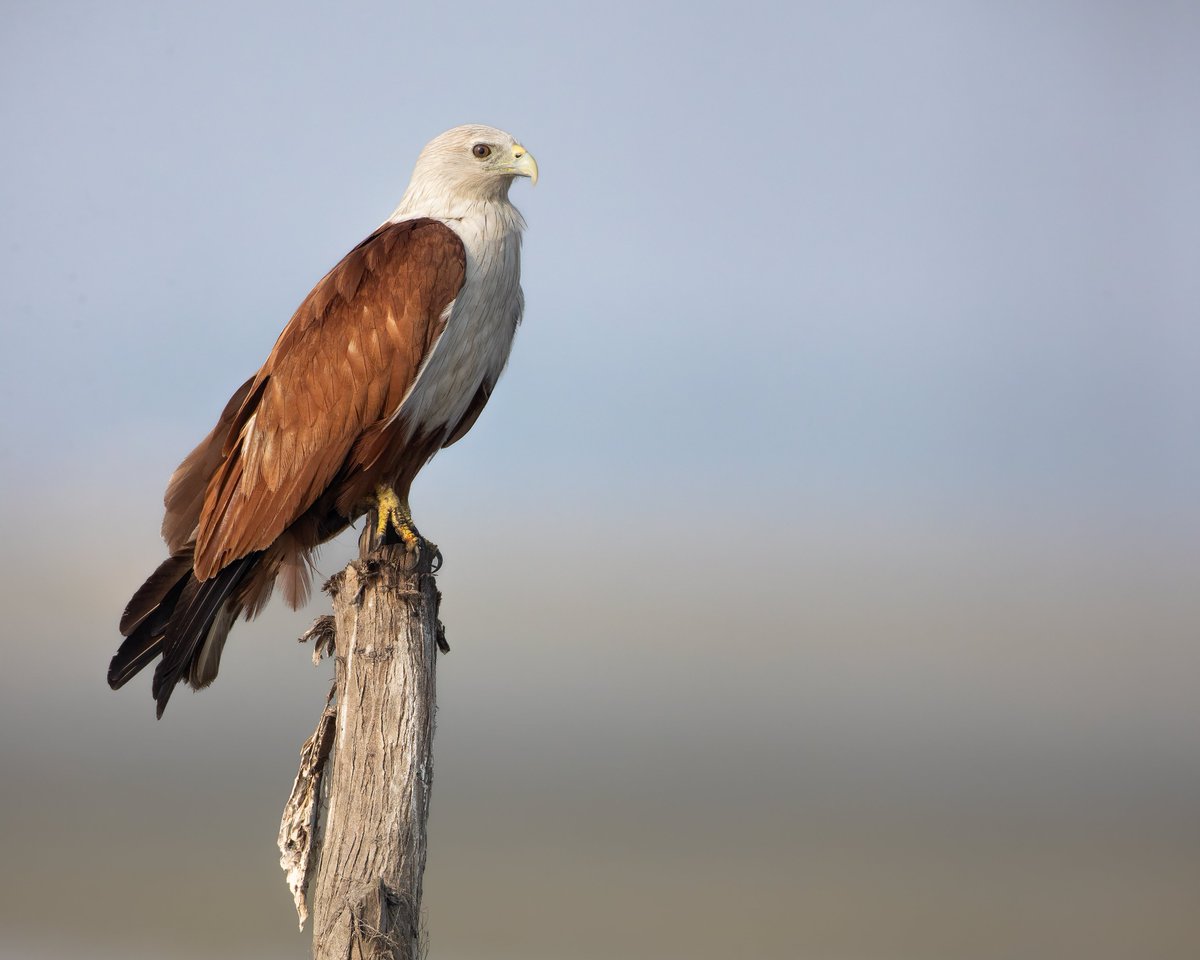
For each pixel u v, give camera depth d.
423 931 9.81
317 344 11.41
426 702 9.09
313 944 8.69
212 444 11.92
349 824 8.80
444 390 11.83
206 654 11.25
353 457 11.45
